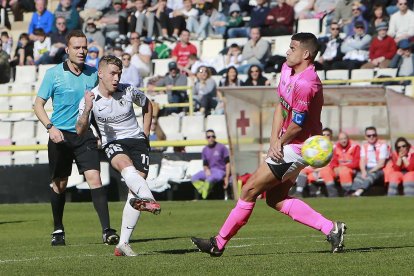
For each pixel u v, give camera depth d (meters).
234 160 48.22
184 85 60.94
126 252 21.69
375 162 49.50
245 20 67.62
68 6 69.56
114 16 70.00
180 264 19.12
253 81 56.09
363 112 49.72
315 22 64.44
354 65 58.91
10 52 72.75
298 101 19.56
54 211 26.45
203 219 37.56
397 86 56.78
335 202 44.69
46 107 64.06
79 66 26.16
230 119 48.16
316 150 19.52
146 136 23.02
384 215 37.53
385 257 19.77
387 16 60.84
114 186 50.19
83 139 25.72
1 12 78.56
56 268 18.91
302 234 29.17
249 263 19.02
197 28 68.12
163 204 46.75
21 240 29.05
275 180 20.02
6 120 61.34
